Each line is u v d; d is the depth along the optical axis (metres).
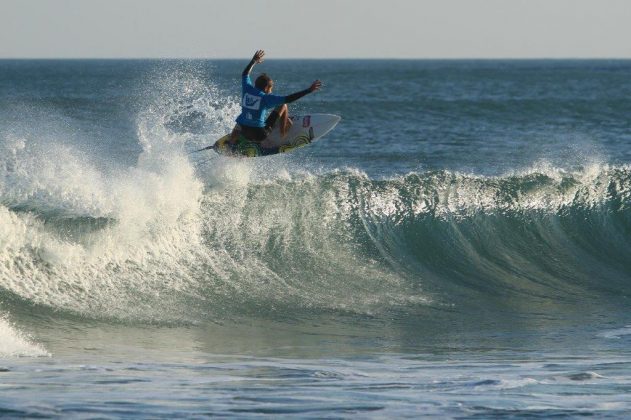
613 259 55.31
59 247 42.00
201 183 49.66
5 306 38.94
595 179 59.53
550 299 47.97
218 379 28.44
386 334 39.66
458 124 146.12
